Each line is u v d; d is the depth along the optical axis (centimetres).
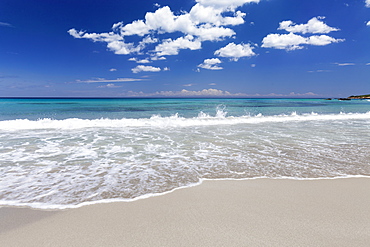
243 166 527
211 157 603
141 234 257
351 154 634
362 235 257
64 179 434
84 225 275
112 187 398
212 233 260
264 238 250
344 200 353
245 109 3053
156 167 516
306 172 486
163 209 320
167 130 1066
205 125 1251
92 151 662
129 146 731
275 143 785
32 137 863
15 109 2728
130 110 2669
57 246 233
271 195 371
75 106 3528
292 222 286
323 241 245
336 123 1381
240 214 307
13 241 241
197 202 344
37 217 293
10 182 415
